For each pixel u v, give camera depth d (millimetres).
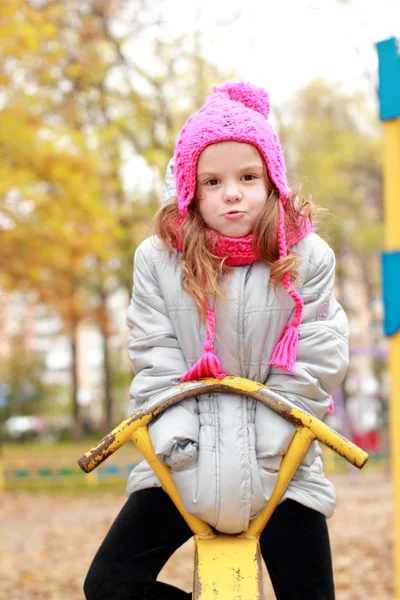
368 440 24703
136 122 19391
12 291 19641
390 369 4500
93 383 58094
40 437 39969
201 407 2227
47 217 15609
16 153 14844
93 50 18031
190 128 2262
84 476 20375
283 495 2254
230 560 2164
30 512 14656
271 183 2268
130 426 2199
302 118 30406
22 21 13750
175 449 2166
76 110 18281
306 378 2230
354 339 43375
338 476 21141
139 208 20922
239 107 2258
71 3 17484
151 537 2355
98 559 2381
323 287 2336
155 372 2295
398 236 4543
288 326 2234
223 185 2234
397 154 4574
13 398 41688
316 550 2316
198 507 2154
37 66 14953
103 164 18266
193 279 2240
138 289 2375
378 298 37125
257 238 2230
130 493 2400
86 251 16578
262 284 2264
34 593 6699
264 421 2191
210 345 2205
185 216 2289
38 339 49312
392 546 8523
